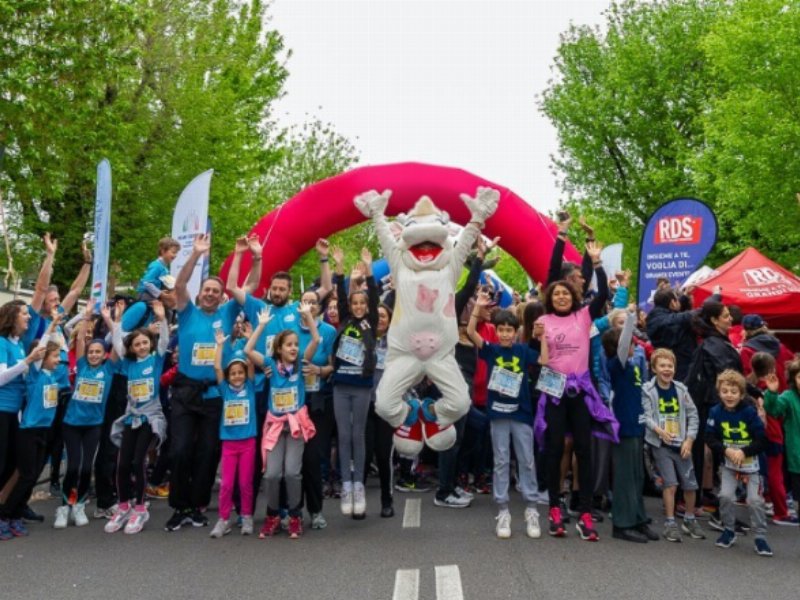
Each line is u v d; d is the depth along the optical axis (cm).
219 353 630
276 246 963
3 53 1199
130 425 647
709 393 687
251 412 629
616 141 2556
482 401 823
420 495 801
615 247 1326
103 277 838
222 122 1805
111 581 483
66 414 664
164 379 684
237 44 2036
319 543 580
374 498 782
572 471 707
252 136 2091
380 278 1404
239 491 655
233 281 667
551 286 614
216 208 1877
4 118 1248
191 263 638
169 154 1748
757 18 1709
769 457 691
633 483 600
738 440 577
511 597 440
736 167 1775
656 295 772
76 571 507
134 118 1700
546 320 609
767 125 1667
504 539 588
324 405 680
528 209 963
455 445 733
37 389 630
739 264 1179
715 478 782
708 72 2306
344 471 659
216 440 644
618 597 441
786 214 1714
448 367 609
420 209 632
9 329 640
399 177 947
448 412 611
